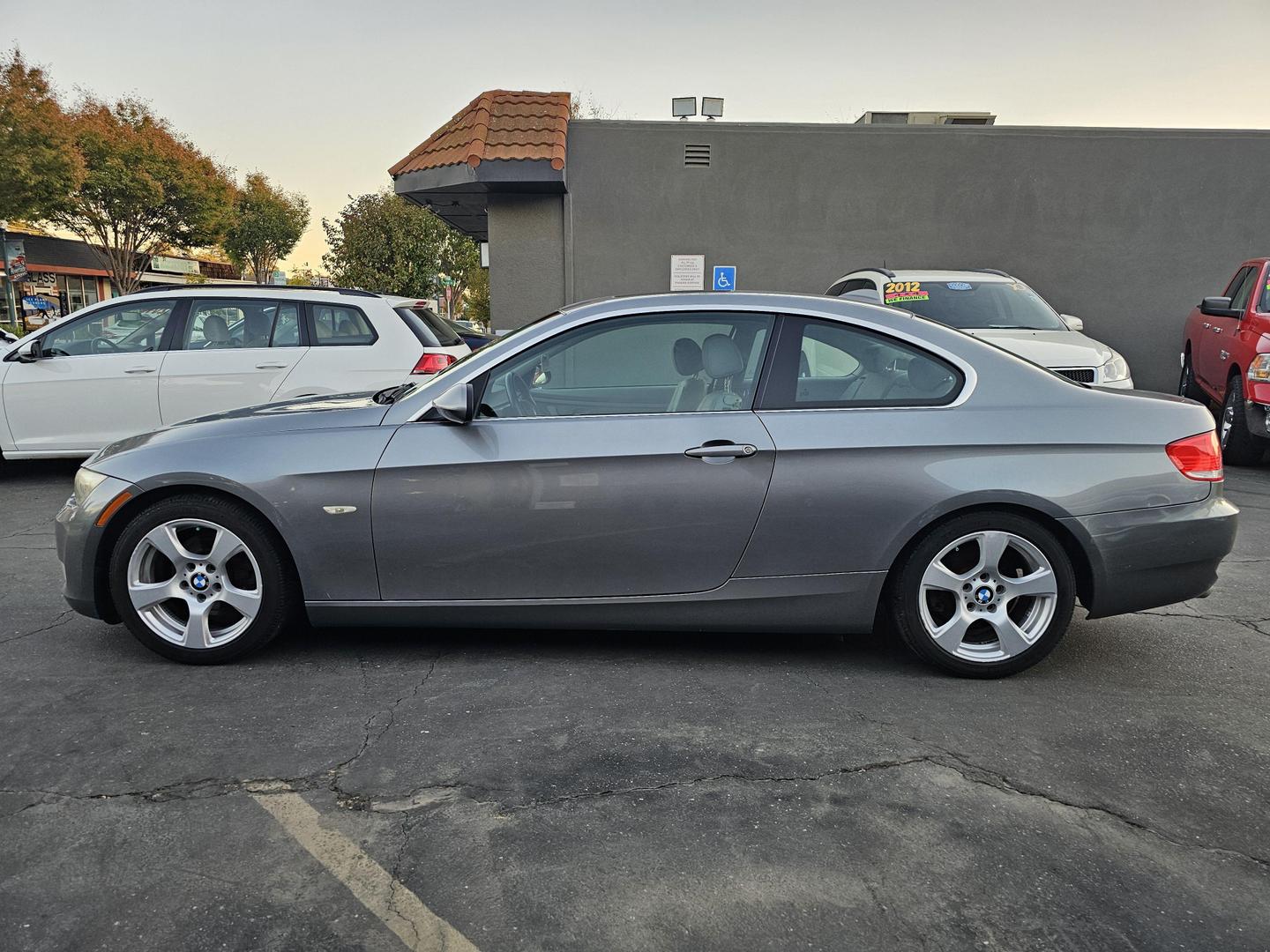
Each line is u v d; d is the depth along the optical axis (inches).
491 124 446.0
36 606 183.5
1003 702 138.6
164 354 306.2
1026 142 457.7
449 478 144.3
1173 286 468.8
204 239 1239.5
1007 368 148.4
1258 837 103.1
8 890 91.5
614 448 143.2
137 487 147.2
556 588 146.9
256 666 150.9
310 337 309.6
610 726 128.3
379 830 102.4
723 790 111.3
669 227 460.1
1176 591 145.7
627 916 88.5
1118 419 145.2
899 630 147.0
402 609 148.3
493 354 150.2
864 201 461.1
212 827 103.0
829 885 93.4
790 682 145.1
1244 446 353.1
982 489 140.1
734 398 146.9
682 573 145.7
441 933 86.0
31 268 1385.3
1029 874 95.7
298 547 145.8
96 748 121.0
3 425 304.0
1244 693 143.5
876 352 148.5
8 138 862.5
